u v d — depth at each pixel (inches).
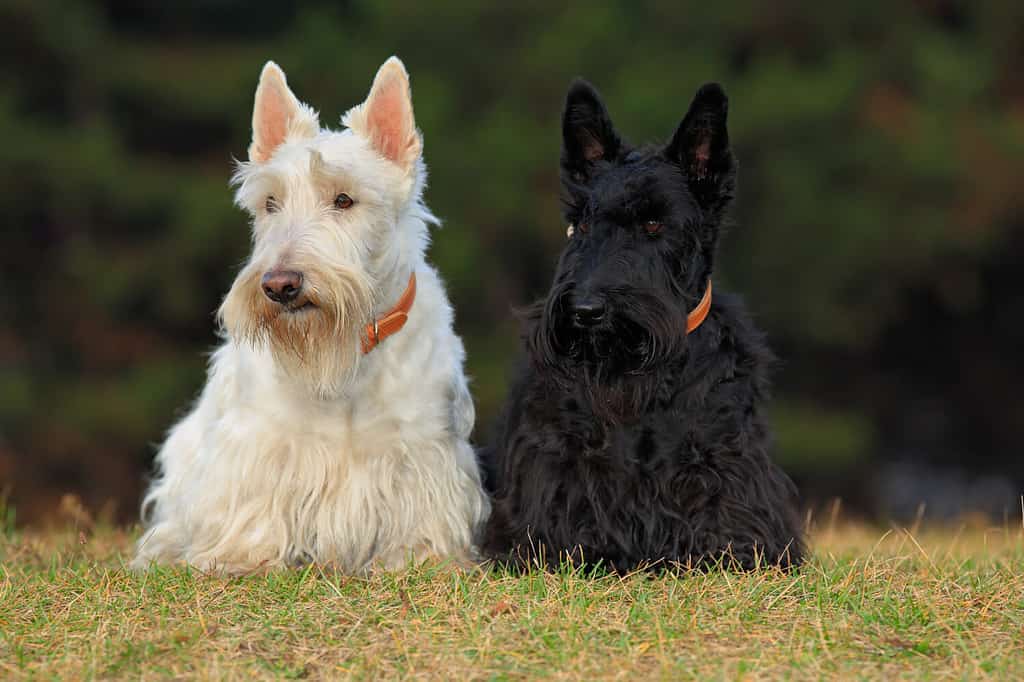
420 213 397.4
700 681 260.4
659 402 350.6
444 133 1238.3
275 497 371.6
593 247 347.3
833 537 545.0
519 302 1264.8
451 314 406.9
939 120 1334.9
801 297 1245.1
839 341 1267.2
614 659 272.7
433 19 1305.4
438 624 296.8
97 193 1282.0
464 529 382.6
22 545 437.4
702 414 352.5
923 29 1424.7
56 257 1373.0
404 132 381.1
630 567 354.0
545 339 351.6
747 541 351.3
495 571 358.9
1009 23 1441.9
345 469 373.7
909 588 329.1
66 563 402.0
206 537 374.6
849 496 1374.3
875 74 1368.1
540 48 1280.8
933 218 1279.5
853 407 1467.8
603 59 1279.5
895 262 1264.8
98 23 1440.7
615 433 353.7
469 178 1206.3
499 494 378.3
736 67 1439.5
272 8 1584.6
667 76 1235.2
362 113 384.2
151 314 1344.7
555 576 338.3
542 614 300.8
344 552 371.9
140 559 395.9
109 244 1334.9
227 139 1446.9
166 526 401.7
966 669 267.0
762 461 360.5
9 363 1349.7
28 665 276.7
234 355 390.3
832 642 283.7
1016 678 262.5
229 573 360.5
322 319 352.8
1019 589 328.8
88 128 1354.6
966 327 1540.4
